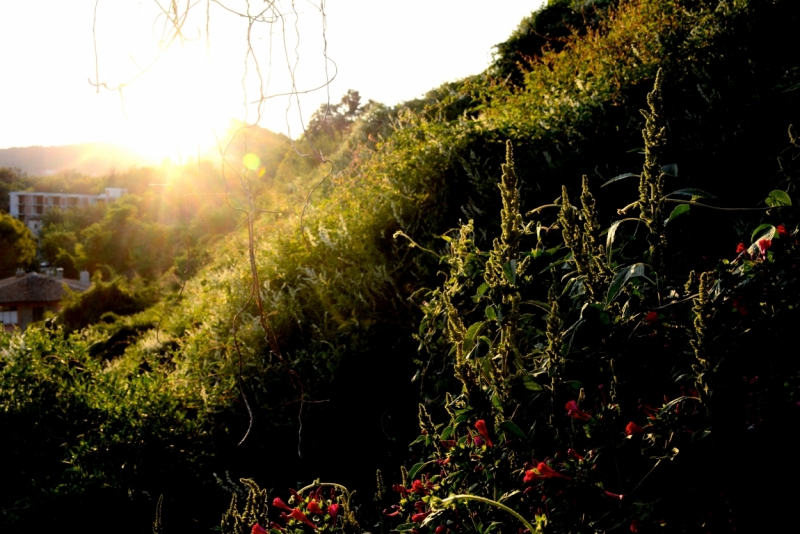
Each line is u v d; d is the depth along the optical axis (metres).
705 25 4.10
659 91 1.72
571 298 1.96
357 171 5.71
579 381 1.74
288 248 4.36
